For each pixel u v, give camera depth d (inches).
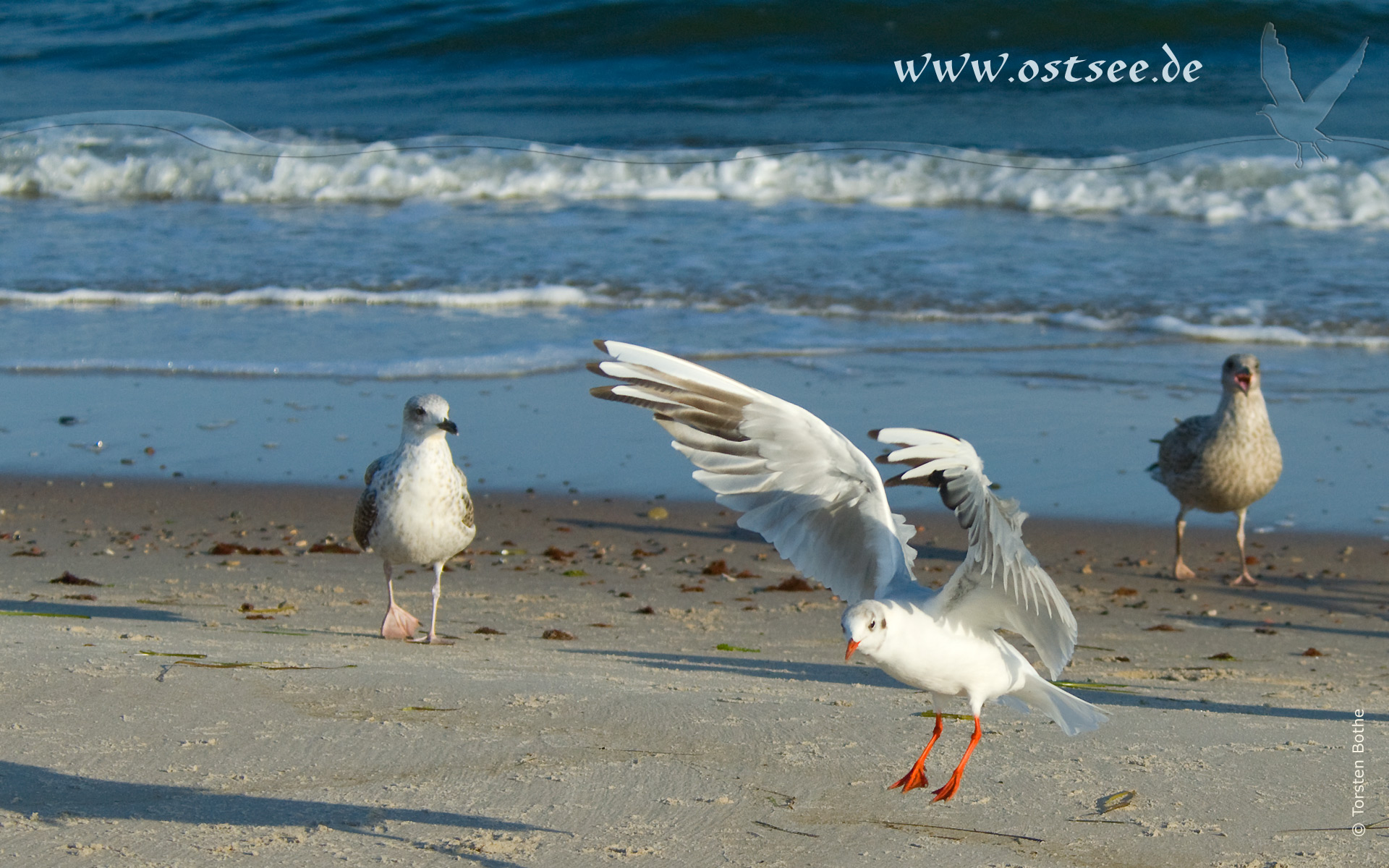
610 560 470.6
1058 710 213.8
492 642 361.7
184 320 791.1
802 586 440.5
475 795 225.1
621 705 277.9
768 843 210.2
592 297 820.0
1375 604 431.8
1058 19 1312.7
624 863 201.2
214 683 279.3
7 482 539.5
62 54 1416.1
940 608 206.2
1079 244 928.9
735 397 203.2
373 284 855.1
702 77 1382.9
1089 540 495.5
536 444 593.9
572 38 1446.9
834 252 914.7
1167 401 635.5
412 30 1456.7
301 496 530.3
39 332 764.0
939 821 220.5
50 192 1154.0
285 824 210.7
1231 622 413.4
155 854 198.2
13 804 213.6
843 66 1368.1
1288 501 527.2
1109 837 214.5
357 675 293.1
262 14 1496.1
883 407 622.5
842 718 276.2
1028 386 657.0
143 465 561.9
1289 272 848.9
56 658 292.0
